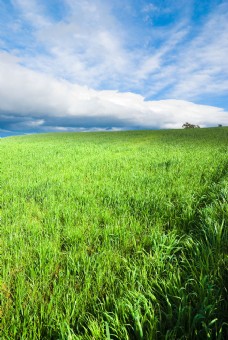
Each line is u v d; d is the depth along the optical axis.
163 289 2.56
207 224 3.72
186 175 7.90
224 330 2.04
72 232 4.02
